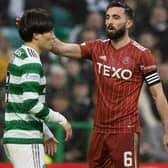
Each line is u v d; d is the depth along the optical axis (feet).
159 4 130.72
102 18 128.26
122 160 64.39
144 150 104.53
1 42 118.52
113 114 64.18
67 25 133.49
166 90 115.14
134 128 64.18
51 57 119.24
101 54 65.00
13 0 132.77
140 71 64.28
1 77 83.97
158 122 111.24
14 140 58.03
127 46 64.59
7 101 59.31
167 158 104.12
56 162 97.30
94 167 66.28
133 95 64.23
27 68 57.72
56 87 113.39
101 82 64.64
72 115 110.11
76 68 118.11
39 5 133.69
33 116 58.29
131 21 65.00
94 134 65.46
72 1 136.26
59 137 97.14
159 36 126.93
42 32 59.57
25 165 58.08
